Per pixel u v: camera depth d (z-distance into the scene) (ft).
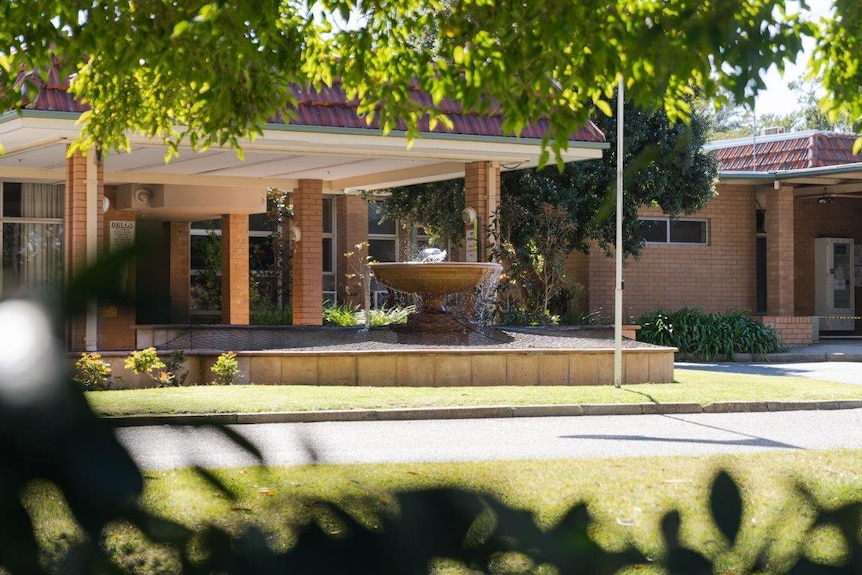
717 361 84.33
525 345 61.62
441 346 59.67
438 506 3.78
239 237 89.45
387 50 30.55
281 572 3.58
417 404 47.21
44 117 52.90
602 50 18.15
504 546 3.79
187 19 29.43
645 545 4.02
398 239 110.01
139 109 37.81
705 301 97.50
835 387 56.29
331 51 32.71
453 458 33.99
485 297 69.00
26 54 29.81
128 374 55.47
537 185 80.28
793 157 95.81
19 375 3.13
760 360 84.48
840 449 35.17
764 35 9.61
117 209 84.43
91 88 36.81
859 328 105.60
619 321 56.08
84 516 3.33
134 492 3.39
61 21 29.68
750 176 91.25
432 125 30.35
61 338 3.15
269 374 56.44
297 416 44.75
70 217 58.18
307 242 82.48
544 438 39.93
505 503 3.93
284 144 61.52
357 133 61.16
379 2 29.60
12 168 73.46
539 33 19.51
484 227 70.18
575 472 28.66
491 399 49.06
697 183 87.15
